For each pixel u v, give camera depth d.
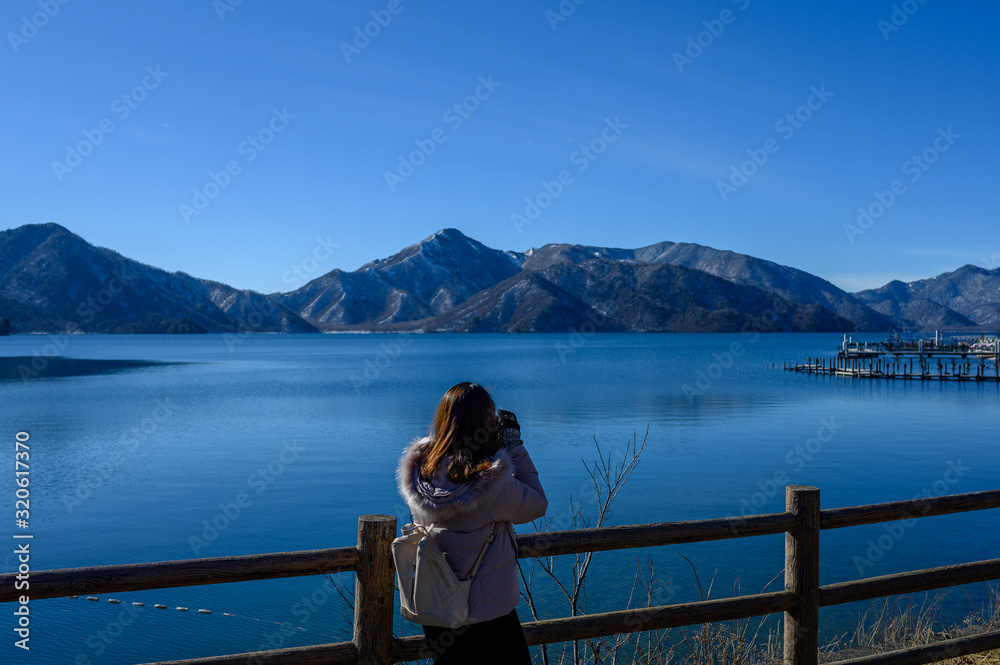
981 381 65.31
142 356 143.62
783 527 3.80
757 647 5.90
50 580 2.63
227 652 8.60
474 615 2.60
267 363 116.81
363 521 3.06
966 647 4.30
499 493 2.62
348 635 9.16
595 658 5.31
